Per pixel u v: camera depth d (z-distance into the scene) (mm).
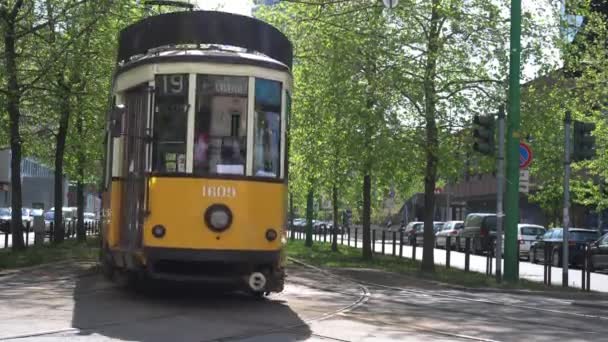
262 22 13906
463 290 17438
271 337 9203
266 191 11352
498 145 18781
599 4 34344
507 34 21047
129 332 9125
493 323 11648
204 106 11250
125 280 13117
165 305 11531
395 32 21328
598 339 10438
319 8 22766
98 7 19438
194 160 11094
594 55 26578
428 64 21109
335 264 23984
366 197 27500
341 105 21906
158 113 11312
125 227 11984
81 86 22172
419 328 10711
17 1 19266
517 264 18797
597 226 43219
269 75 11594
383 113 21188
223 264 11430
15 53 19766
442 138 21656
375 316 11758
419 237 47812
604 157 29656
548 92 21766
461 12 20844
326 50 22641
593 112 27984
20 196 22672
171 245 10914
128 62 12500
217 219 10953
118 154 12422
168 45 13281
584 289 17953
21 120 26828
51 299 11953
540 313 13344
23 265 17922
